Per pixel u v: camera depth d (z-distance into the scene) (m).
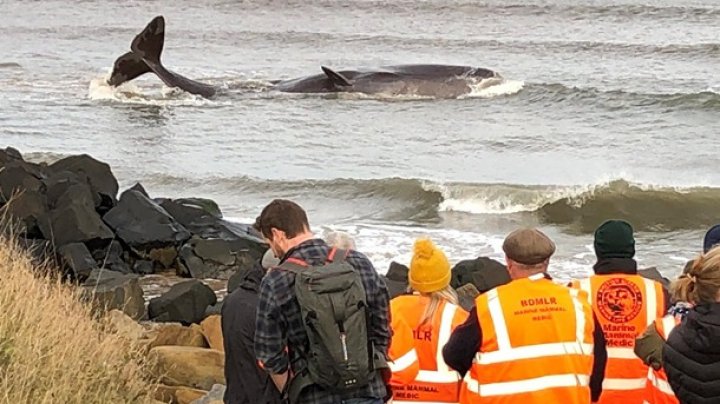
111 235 14.80
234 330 6.26
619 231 6.38
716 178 22.86
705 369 5.18
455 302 6.23
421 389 6.12
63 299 9.82
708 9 61.34
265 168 23.91
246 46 49.38
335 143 26.52
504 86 32.31
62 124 28.70
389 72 32.47
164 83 32.38
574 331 5.45
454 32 54.97
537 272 5.57
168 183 22.59
